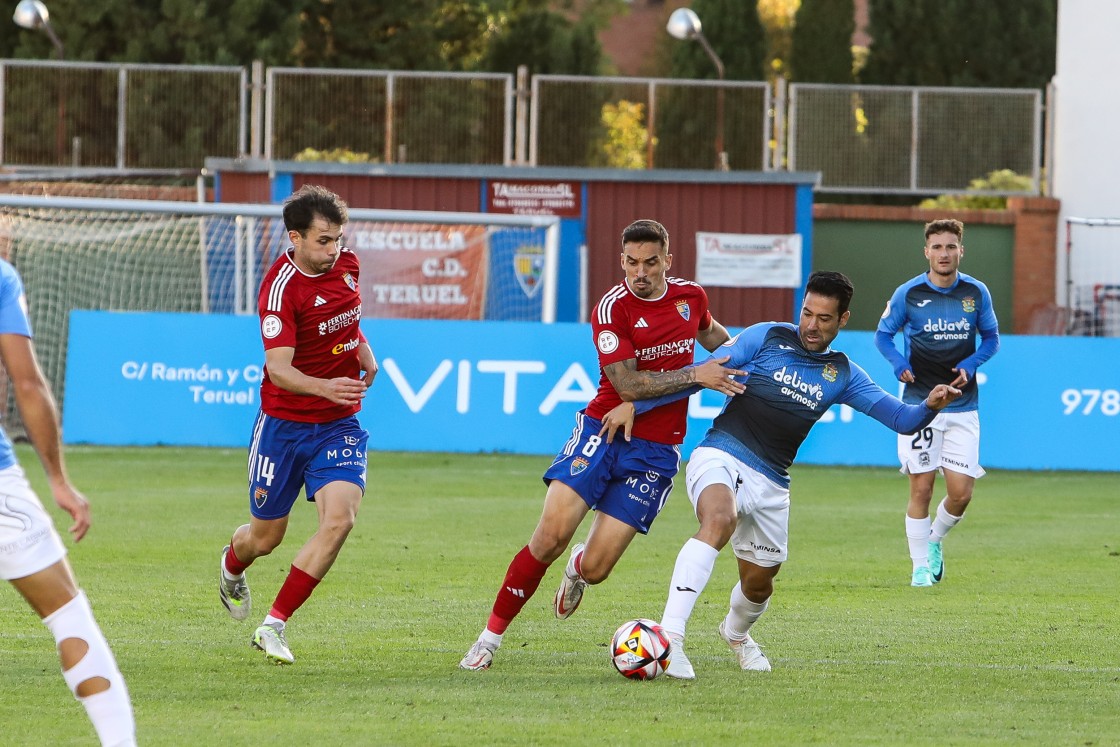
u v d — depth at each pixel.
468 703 19.48
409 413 57.56
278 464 23.19
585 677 21.45
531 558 21.92
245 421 57.97
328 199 22.50
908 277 91.12
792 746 17.22
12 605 26.53
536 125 85.81
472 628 25.52
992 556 35.75
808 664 22.62
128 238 69.00
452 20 123.75
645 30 185.62
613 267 82.19
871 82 115.94
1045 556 35.78
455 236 78.50
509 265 80.56
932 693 20.45
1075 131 89.12
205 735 17.50
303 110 85.31
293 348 22.53
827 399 22.02
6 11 111.75
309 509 44.16
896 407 22.12
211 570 31.50
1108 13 86.44
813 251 91.12
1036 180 90.00
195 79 85.50
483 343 57.66
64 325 67.62
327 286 22.84
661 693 20.30
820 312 21.64
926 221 91.00
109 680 15.10
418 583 30.36
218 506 42.44
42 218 67.62
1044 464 56.22
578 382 57.53
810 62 118.06
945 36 112.81
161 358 57.94
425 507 43.34
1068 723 18.62
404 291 78.38
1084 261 87.94
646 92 86.44
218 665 22.00
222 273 70.38
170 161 85.75
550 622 26.34
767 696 20.16
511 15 127.12
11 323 14.80
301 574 21.97
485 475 51.38
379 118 85.50
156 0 111.12
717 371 21.52
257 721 18.27
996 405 56.44
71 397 57.84
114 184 87.81
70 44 109.62
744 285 82.50
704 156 86.25
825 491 49.53
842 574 32.62
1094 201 87.06
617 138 86.25
